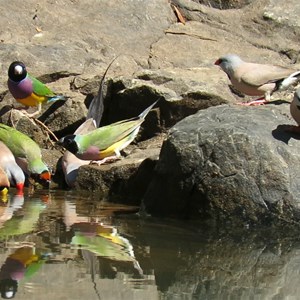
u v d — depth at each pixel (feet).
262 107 38.99
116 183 40.55
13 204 37.68
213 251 30.83
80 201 38.93
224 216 35.04
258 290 26.22
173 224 34.86
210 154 35.45
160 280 26.53
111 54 50.14
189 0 55.16
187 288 25.91
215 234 33.88
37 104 45.80
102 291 25.02
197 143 35.76
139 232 32.96
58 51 48.80
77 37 50.93
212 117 37.63
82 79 47.09
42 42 50.16
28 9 52.16
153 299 24.63
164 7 54.03
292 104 35.65
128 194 39.93
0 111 46.80
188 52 50.93
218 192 35.19
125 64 48.91
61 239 30.96
